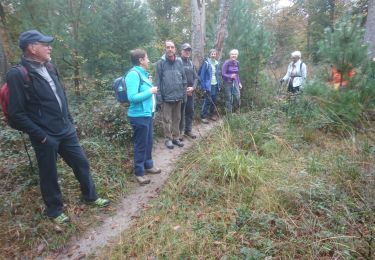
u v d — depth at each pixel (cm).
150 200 421
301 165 455
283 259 289
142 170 469
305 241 303
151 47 948
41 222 359
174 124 613
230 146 505
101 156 513
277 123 624
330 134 586
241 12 884
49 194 353
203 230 333
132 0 910
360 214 343
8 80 298
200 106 852
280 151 509
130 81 421
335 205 357
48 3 791
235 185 412
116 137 577
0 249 323
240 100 855
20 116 303
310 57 1262
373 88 555
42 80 319
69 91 771
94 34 848
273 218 340
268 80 952
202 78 753
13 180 430
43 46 312
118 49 906
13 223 355
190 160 508
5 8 907
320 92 591
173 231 338
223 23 895
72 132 362
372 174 405
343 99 563
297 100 689
